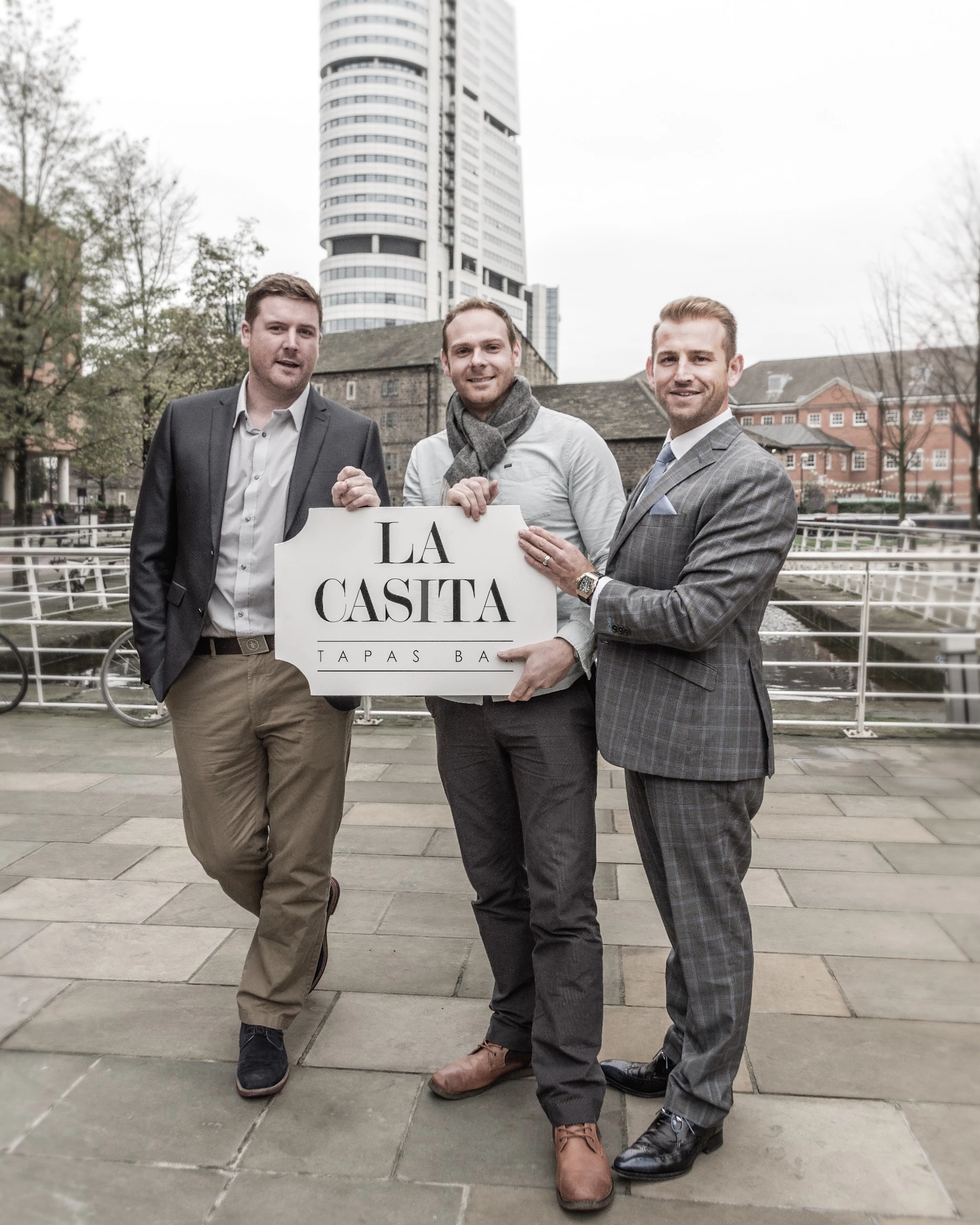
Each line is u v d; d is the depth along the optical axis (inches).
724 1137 83.0
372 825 170.1
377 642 85.9
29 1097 88.7
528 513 86.7
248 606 91.7
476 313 86.3
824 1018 103.6
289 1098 88.9
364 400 2632.9
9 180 787.4
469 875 90.7
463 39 5206.7
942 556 227.3
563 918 80.4
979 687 241.3
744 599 73.4
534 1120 85.6
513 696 81.6
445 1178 77.7
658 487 79.4
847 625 433.7
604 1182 74.4
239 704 91.6
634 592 75.9
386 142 4877.0
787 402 3442.4
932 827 167.5
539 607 84.2
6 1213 73.3
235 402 92.7
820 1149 81.5
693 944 77.9
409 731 239.8
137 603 92.7
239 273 940.6
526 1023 90.6
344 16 4832.7
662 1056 89.1
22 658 274.5
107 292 810.8
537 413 88.6
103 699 272.5
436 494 92.0
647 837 83.5
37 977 112.9
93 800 185.2
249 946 121.3
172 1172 78.1
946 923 128.3
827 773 201.9
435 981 112.7
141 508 93.7
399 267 4921.3
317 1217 73.1
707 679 76.4
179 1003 106.7
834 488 3053.6
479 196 5452.8
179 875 146.0
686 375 77.2
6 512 1305.4
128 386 834.8
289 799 91.7
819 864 149.9
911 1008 105.8
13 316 792.3
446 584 84.7
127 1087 90.4
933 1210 74.2
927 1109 87.4
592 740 86.0
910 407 1029.2
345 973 114.6
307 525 85.7
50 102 784.9
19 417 792.3
